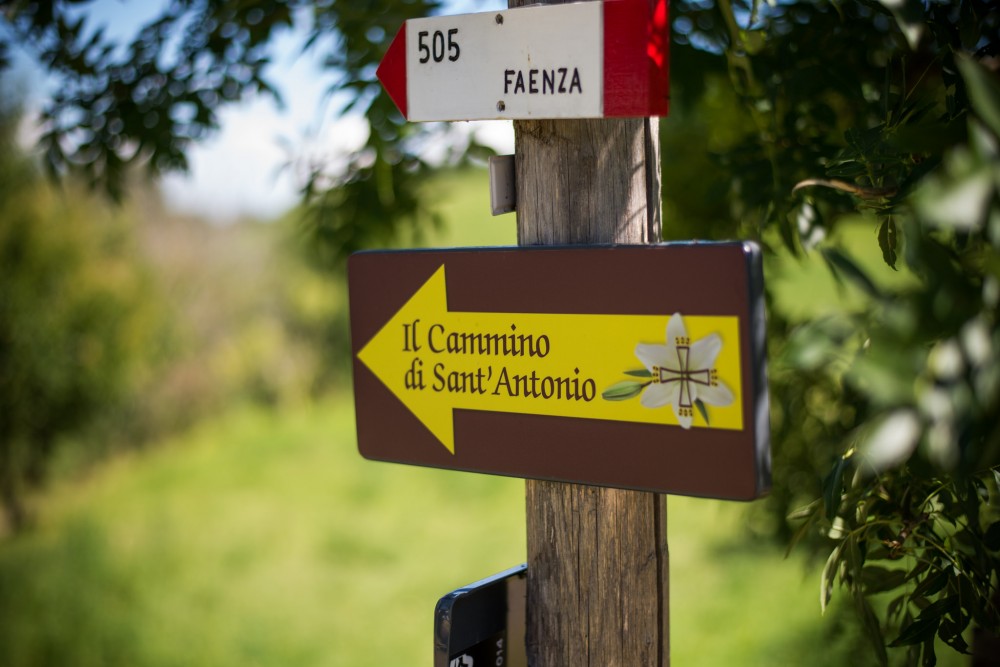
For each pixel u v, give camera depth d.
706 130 2.93
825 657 2.82
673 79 2.48
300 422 11.52
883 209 1.49
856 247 3.03
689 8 2.46
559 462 1.35
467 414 1.43
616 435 1.30
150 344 10.47
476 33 1.40
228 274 11.38
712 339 1.22
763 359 1.21
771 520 2.68
